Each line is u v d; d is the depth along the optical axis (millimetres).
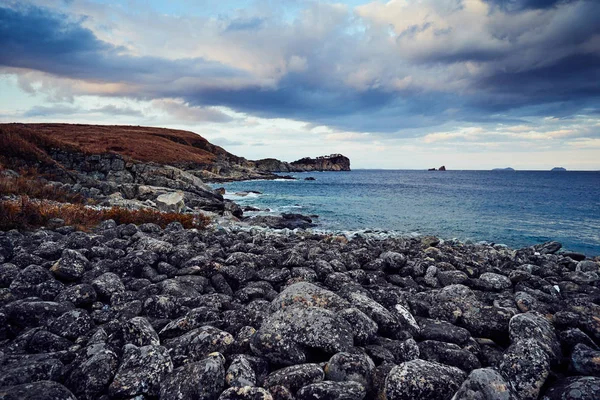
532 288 8516
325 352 4297
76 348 4504
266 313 5379
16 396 3141
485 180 109625
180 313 5762
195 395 3404
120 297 6273
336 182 86250
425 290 8219
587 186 73438
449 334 5109
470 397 3076
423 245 15180
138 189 28047
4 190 17031
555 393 3473
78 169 33812
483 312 5715
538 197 44875
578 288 8664
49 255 8109
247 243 12422
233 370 3752
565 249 17219
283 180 91438
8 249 8273
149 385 3629
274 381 3723
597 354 4078
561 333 5000
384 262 9609
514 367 3938
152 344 4391
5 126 32250
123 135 77688
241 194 47125
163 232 13297
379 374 3879
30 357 4012
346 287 6902
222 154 103500
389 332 5207
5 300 5855
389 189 61219
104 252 8703
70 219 13250
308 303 5391
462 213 29297
